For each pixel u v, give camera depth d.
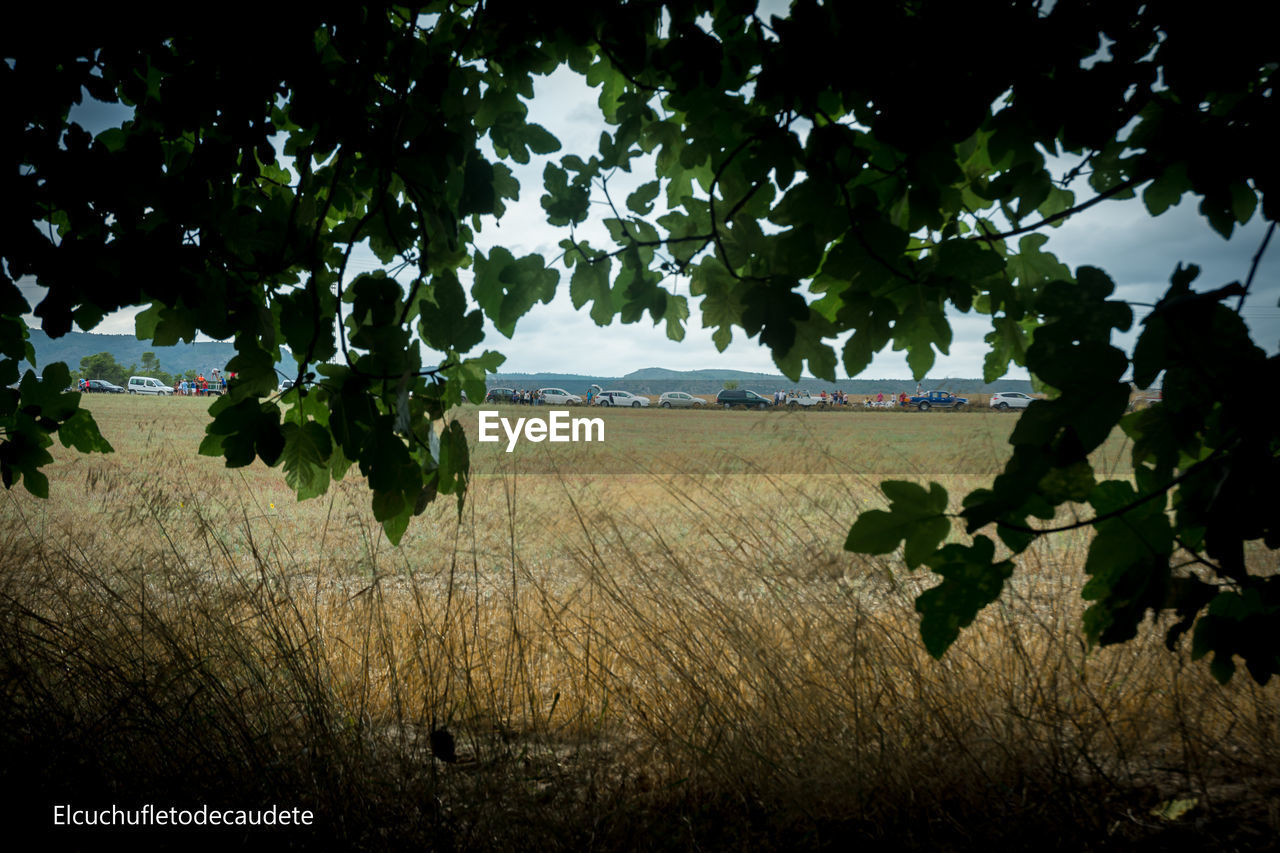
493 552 4.75
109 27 1.83
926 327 1.71
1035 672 2.40
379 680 2.71
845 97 1.68
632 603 2.93
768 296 1.68
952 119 1.53
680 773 2.08
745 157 1.79
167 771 1.99
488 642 2.88
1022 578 3.68
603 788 2.08
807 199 1.68
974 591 1.56
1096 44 1.51
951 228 1.83
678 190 2.13
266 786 1.98
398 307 2.11
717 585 3.17
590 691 2.56
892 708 2.27
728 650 2.68
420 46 2.11
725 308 1.88
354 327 2.14
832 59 1.57
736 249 1.79
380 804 2.01
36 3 1.74
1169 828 1.87
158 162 2.01
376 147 1.98
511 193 2.15
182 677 2.32
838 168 1.71
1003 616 2.73
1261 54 1.36
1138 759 2.26
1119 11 1.46
